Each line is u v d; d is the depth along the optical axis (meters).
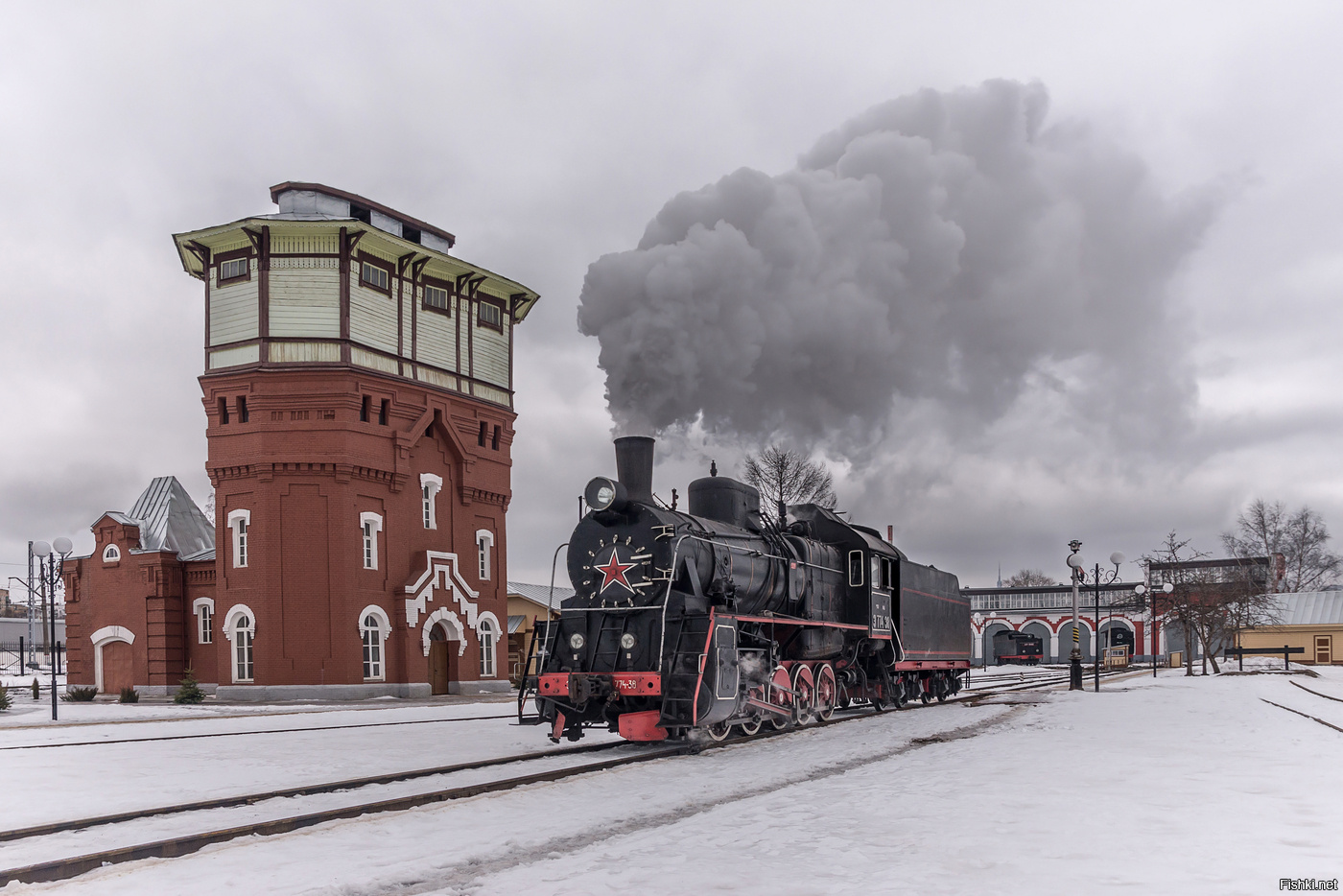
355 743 17.66
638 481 17.17
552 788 11.82
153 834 9.36
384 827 9.48
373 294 34.62
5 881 7.60
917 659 27.02
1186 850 7.69
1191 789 10.77
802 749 15.80
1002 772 12.45
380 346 34.66
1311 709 23.48
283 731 20.55
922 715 23.08
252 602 32.47
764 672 18.62
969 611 32.91
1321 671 51.16
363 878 7.59
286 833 9.30
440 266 37.03
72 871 7.99
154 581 35.19
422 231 38.69
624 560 16.67
